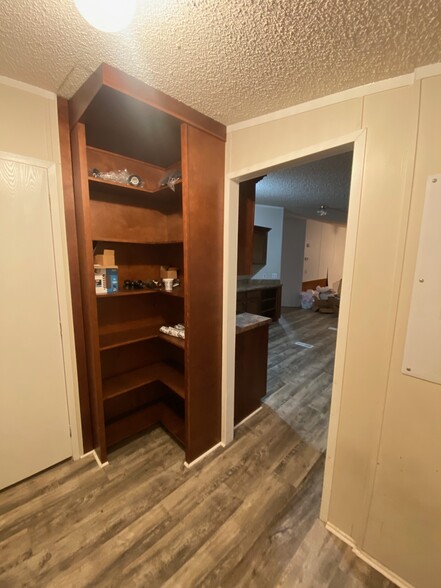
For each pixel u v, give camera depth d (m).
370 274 1.21
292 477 1.79
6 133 1.43
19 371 1.62
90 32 1.01
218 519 1.50
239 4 0.85
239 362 2.26
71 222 1.70
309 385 3.05
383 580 1.23
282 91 1.30
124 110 1.38
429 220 1.03
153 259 2.21
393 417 1.18
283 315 6.34
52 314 1.70
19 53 1.16
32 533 1.41
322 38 0.96
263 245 5.11
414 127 1.04
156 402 2.38
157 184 2.14
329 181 3.31
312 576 1.24
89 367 1.83
